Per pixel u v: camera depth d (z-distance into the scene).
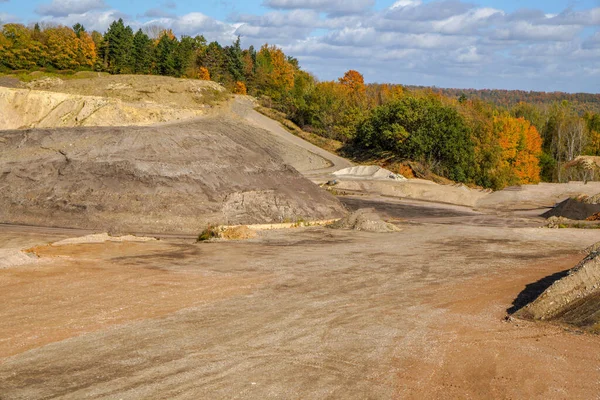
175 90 93.56
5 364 7.98
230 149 38.03
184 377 7.49
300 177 39.50
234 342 9.27
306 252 21.17
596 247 21.61
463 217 46.06
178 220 30.41
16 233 26.69
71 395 6.77
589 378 7.83
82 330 9.86
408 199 58.53
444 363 8.39
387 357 8.62
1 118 75.25
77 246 20.98
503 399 7.02
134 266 17.00
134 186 31.67
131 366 7.93
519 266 18.55
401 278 16.12
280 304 12.41
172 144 35.84
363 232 28.61
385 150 83.38
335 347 9.10
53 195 30.86
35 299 12.20
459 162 77.12
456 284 15.27
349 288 14.52
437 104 87.31
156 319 10.77
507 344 9.49
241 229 25.83
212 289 13.95
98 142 34.94
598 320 10.56
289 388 7.16
